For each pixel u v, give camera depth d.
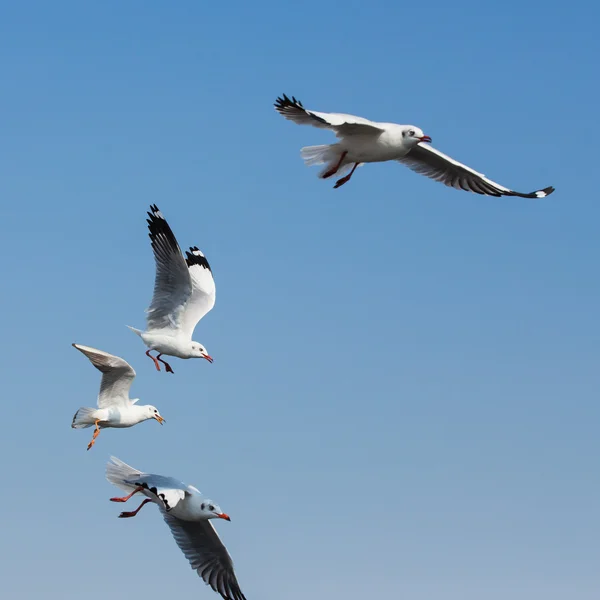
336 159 18.47
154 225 20.62
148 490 17.95
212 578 18.75
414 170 20.58
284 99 17.11
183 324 21.20
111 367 18.73
